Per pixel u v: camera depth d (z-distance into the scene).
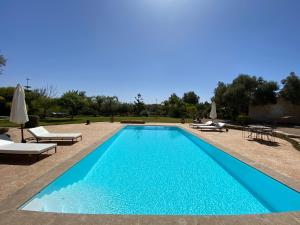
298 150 8.33
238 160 6.45
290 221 2.96
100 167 6.67
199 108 36.12
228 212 3.93
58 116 33.12
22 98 8.69
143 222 2.83
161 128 18.62
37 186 4.02
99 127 16.44
